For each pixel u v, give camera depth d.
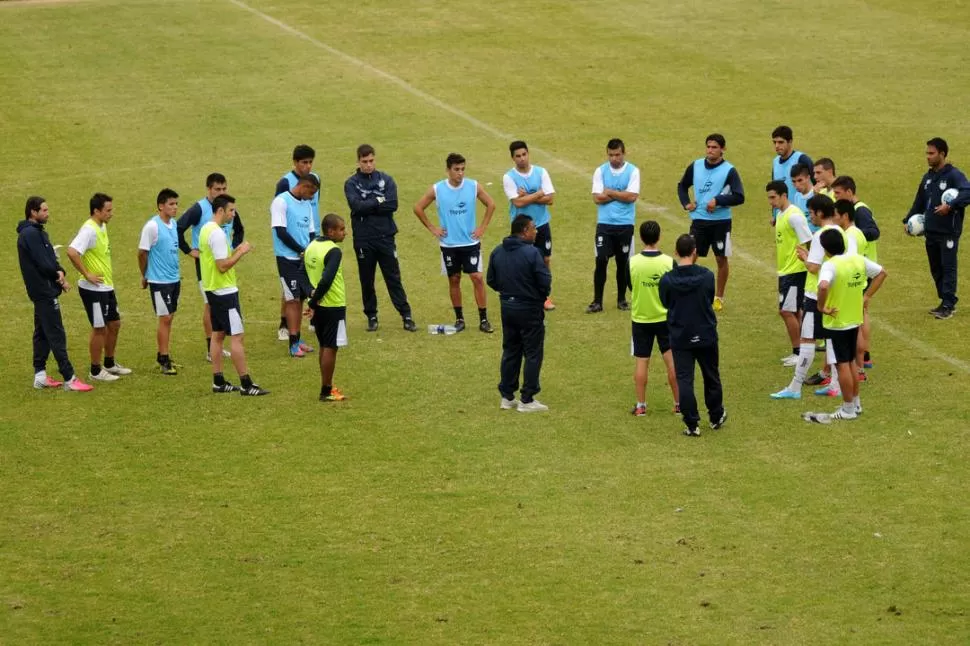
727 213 22.97
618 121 34.88
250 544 14.86
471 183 22.02
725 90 37.12
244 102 36.19
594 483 16.25
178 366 20.80
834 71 38.53
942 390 19.23
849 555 14.39
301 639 12.95
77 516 15.57
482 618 13.30
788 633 12.93
